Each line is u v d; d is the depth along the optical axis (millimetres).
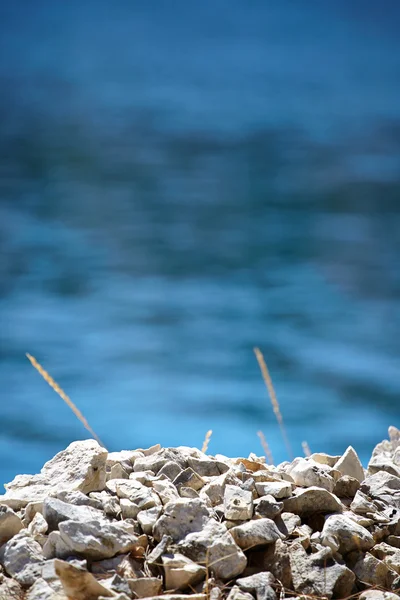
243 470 7207
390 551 7051
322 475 7172
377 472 7289
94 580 6879
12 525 7016
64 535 6941
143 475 7164
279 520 7062
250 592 6930
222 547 6957
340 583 6973
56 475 7148
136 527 7027
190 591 6938
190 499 7023
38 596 6883
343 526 7043
